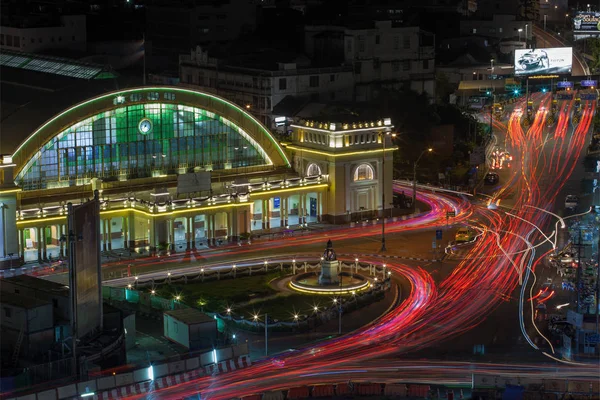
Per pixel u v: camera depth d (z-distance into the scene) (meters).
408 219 172.25
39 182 152.38
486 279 137.75
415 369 105.38
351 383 98.75
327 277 133.38
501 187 194.88
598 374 103.75
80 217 104.50
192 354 104.94
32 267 143.38
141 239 155.38
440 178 198.12
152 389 99.69
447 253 151.12
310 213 172.62
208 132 166.50
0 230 141.75
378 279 136.25
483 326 118.88
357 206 171.62
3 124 156.50
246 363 106.56
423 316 122.56
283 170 175.12
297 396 97.75
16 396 92.75
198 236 159.88
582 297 126.25
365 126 170.25
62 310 108.69
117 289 125.81
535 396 95.25
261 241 159.00
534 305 126.31
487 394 97.00
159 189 152.25
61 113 151.62
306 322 118.06
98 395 96.50
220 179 168.25
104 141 157.00
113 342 106.00
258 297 129.62
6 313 105.81
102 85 168.50
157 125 161.50
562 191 190.62
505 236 160.25
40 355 104.06
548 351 110.94
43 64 182.12
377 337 115.44
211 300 127.62
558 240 157.25
